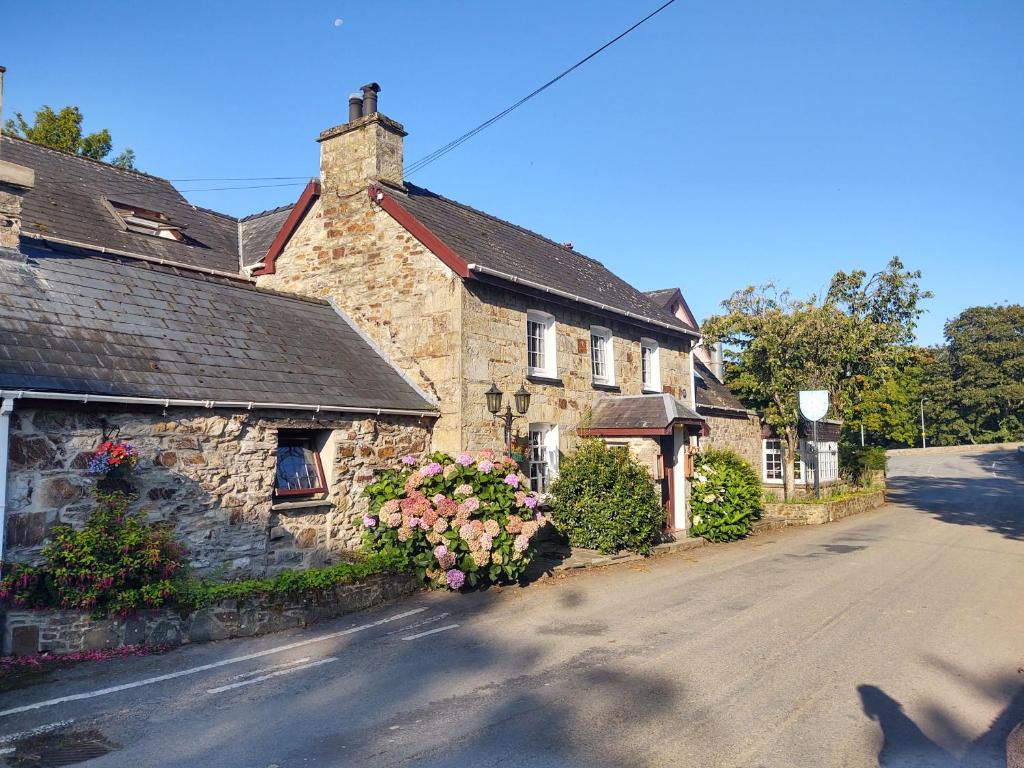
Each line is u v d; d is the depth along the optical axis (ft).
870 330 75.77
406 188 49.88
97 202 50.60
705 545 49.01
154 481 27.78
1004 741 17.24
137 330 31.35
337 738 17.31
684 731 17.67
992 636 26.16
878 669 22.38
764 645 24.94
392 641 25.77
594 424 50.60
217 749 16.70
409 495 34.65
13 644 22.44
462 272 41.50
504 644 25.27
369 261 45.83
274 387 33.37
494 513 34.50
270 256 50.65
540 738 17.26
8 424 23.61
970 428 205.77
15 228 30.71
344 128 47.88
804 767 15.80
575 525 43.52
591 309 51.49
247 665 22.95
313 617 28.40
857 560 42.68
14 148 50.34
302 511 33.45
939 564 41.09
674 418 47.88
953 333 215.92
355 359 41.45
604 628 27.35
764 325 72.69
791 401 72.69
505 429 43.62
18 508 24.00
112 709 19.11
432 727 17.94
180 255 50.80
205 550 29.30
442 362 41.91
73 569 23.16
